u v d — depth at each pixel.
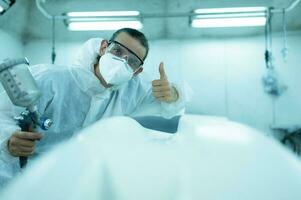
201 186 0.24
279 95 2.62
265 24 2.54
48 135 1.12
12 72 0.78
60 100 1.15
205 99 2.69
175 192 0.24
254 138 0.28
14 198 0.22
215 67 2.72
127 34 1.17
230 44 2.74
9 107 1.02
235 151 0.26
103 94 1.21
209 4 2.40
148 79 1.40
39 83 1.11
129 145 0.28
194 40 2.77
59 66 1.21
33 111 0.87
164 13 2.50
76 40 2.85
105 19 2.53
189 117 0.36
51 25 2.71
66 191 0.23
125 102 1.26
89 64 1.18
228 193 0.23
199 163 0.25
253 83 2.67
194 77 2.73
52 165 0.25
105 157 0.26
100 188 0.24
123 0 2.44
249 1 2.34
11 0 2.38
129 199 0.24
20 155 0.87
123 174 0.25
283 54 2.51
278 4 2.36
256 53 2.69
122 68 1.08
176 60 2.76
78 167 0.25
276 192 0.23
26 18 2.69
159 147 0.27
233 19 2.49
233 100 2.67
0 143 0.91
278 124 2.57
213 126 0.30
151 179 0.25
